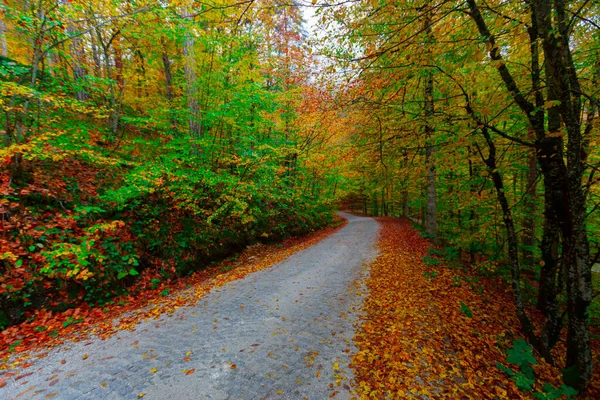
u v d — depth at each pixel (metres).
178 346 4.11
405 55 4.59
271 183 11.15
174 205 8.94
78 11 6.56
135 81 10.55
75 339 4.43
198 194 8.88
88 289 5.78
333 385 3.23
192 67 8.72
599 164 3.41
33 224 5.70
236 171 10.30
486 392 3.24
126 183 7.53
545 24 3.30
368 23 4.27
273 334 4.43
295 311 5.32
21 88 5.11
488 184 8.21
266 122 11.91
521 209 8.19
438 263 8.19
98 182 7.86
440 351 3.97
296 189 16.02
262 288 6.66
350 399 3.01
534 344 4.46
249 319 5.00
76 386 3.24
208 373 3.45
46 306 5.11
